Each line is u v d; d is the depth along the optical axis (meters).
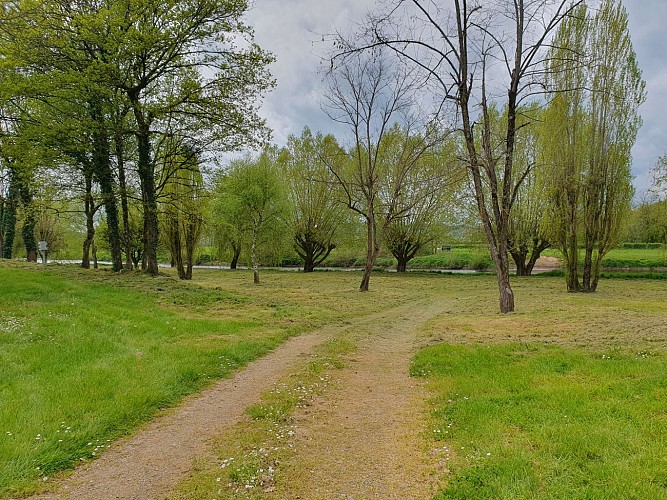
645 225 36.62
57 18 18.06
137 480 4.33
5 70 18.47
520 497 3.68
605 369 7.43
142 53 18.58
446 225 38.88
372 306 18.75
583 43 22.05
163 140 23.31
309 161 41.00
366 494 4.02
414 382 7.88
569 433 4.84
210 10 19.27
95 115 20.72
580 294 22.00
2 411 5.60
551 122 23.19
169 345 9.66
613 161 22.31
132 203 28.03
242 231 33.44
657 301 18.12
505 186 15.45
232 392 7.21
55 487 4.20
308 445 5.14
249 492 4.07
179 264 32.81
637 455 4.26
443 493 3.93
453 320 14.45
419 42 14.88
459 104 15.50
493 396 6.42
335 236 42.75
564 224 23.52
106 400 6.24
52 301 12.95
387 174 34.88
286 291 24.16
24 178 20.27
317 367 8.66
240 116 20.88
